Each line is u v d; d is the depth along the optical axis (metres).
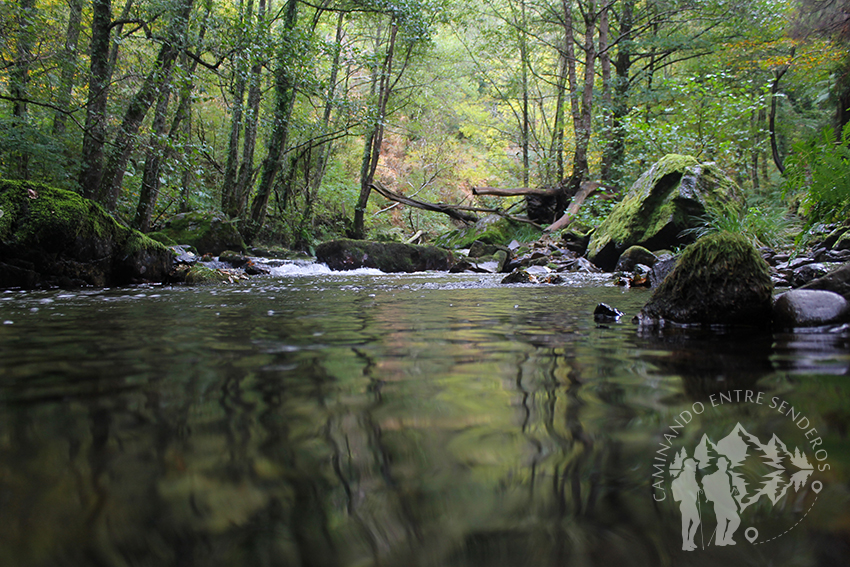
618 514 0.50
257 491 0.54
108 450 0.66
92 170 8.38
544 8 16.39
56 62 7.34
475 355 1.39
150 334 1.82
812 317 1.84
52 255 4.80
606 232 9.06
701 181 8.16
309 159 15.94
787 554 0.44
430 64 19.17
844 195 3.28
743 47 14.20
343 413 0.83
